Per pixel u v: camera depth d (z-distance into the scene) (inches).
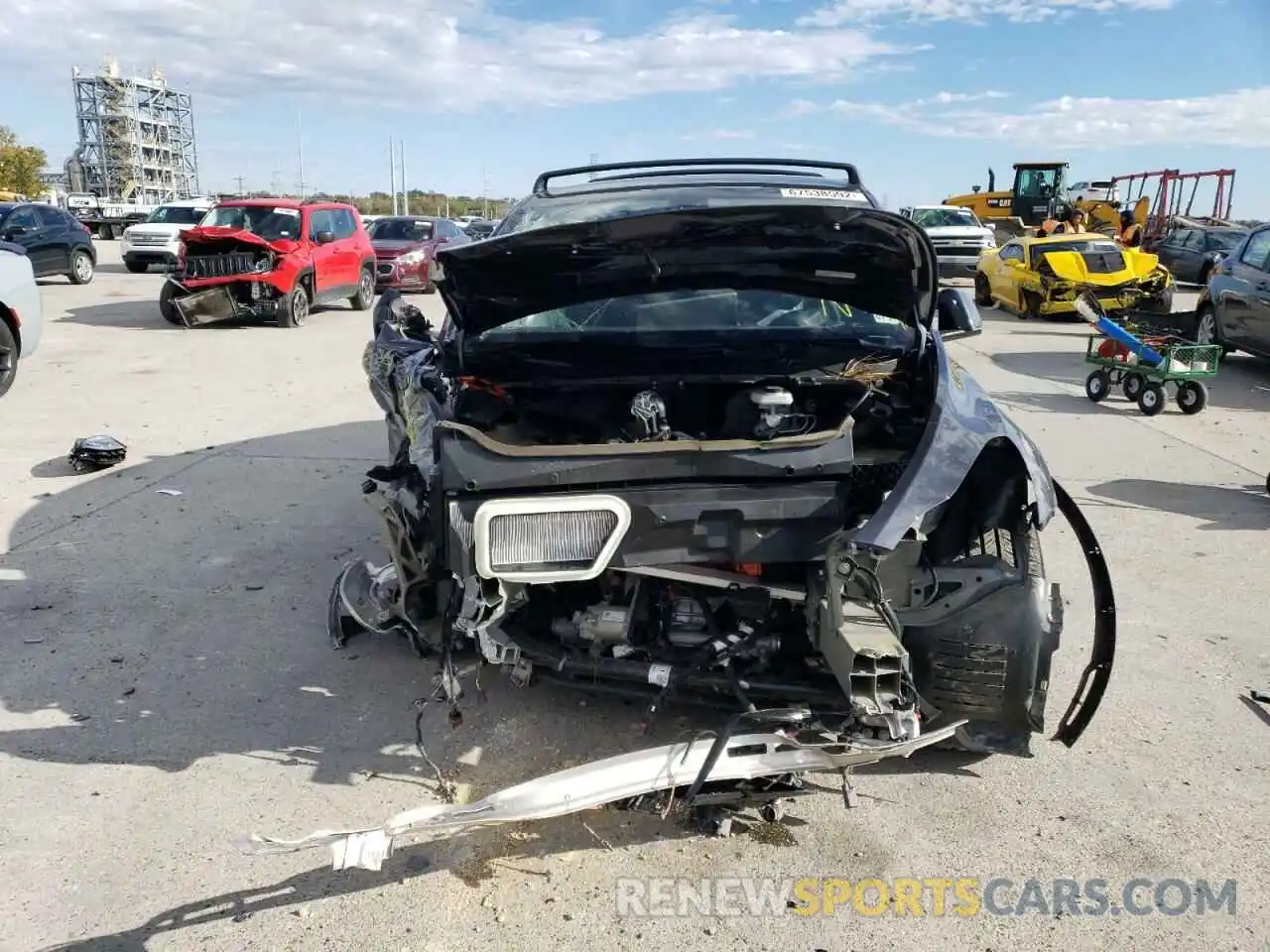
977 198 1225.4
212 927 101.2
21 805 120.6
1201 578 194.2
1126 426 334.0
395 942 99.3
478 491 112.8
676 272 135.3
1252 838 115.7
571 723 139.4
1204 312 460.8
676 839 116.1
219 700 146.3
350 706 144.9
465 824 102.1
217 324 580.4
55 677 152.2
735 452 112.4
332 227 639.8
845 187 164.1
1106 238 653.3
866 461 120.6
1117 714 143.2
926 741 109.0
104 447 265.3
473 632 114.5
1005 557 118.2
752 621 122.8
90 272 812.0
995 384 412.8
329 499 241.0
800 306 147.6
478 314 139.6
